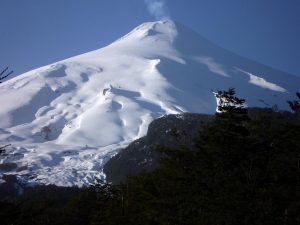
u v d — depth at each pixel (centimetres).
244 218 3584
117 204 5631
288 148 4656
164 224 4162
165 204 4394
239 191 3869
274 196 3778
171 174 4747
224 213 3666
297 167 4350
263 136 4884
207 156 4775
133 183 5494
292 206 3588
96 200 6612
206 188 4259
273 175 4203
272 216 3462
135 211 5231
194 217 4012
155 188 5078
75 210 6494
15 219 3312
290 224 3419
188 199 4188
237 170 4203
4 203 3297
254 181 4028
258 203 3588
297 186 3925
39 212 3544
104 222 5378
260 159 4541
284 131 4731
